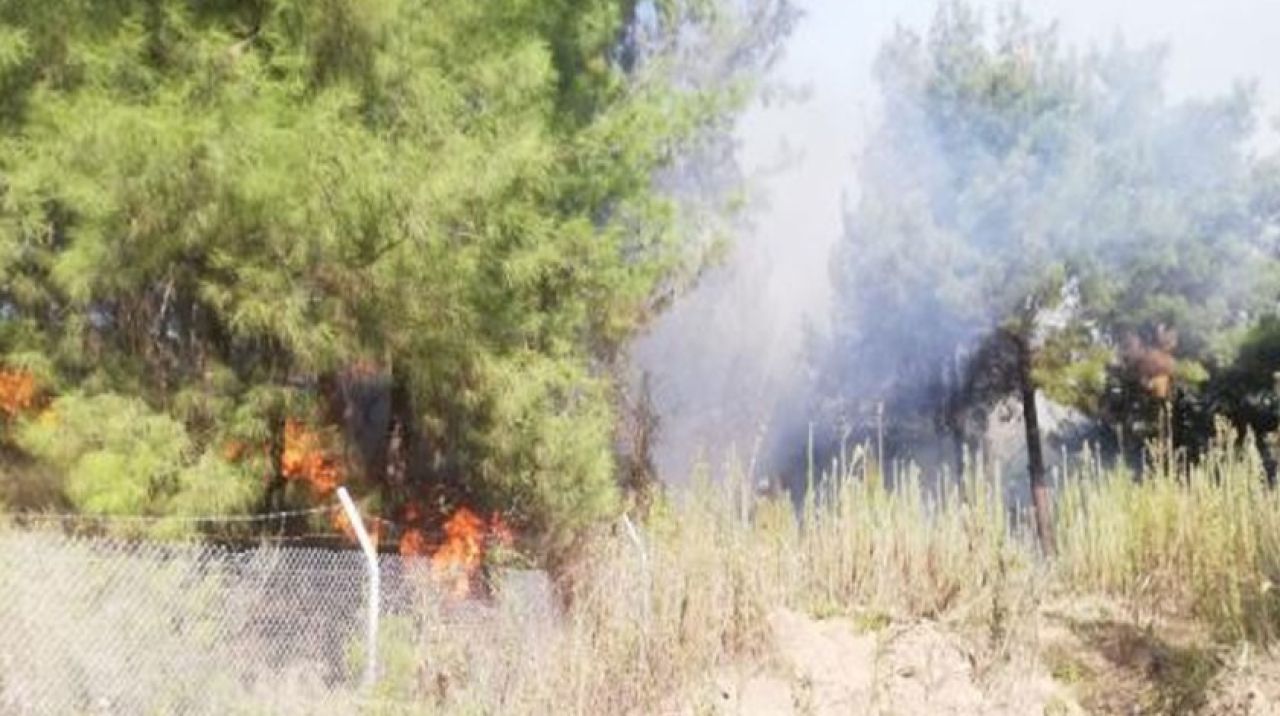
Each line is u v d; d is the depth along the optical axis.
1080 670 8.18
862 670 8.00
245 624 7.65
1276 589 8.29
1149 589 9.44
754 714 7.20
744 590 8.07
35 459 8.09
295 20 8.34
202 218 7.44
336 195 7.52
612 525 9.45
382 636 7.64
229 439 8.26
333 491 9.13
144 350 8.44
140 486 7.61
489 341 9.13
